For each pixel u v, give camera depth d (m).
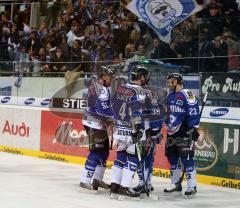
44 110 14.70
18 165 13.06
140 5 15.78
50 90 14.75
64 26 18.31
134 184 10.67
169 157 9.73
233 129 10.80
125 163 8.95
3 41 20.19
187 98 9.32
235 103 11.09
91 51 16.67
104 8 17.83
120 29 16.39
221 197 9.69
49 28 18.81
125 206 8.38
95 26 17.45
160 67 12.21
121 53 16.12
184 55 14.31
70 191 9.62
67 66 15.13
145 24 15.70
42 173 11.83
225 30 13.73
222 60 12.59
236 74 11.09
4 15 20.92
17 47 19.19
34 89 15.27
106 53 16.23
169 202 8.95
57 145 14.30
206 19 14.09
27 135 15.24
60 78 14.43
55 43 18.00
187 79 12.04
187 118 9.37
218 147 11.06
